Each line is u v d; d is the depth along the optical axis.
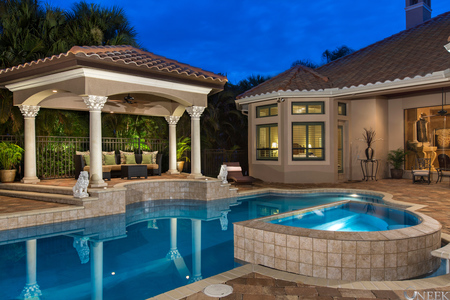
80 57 7.55
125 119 13.88
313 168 12.91
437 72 10.00
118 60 8.16
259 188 11.33
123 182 9.73
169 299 3.37
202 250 5.37
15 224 6.64
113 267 4.61
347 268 4.04
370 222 6.41
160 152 14.22
